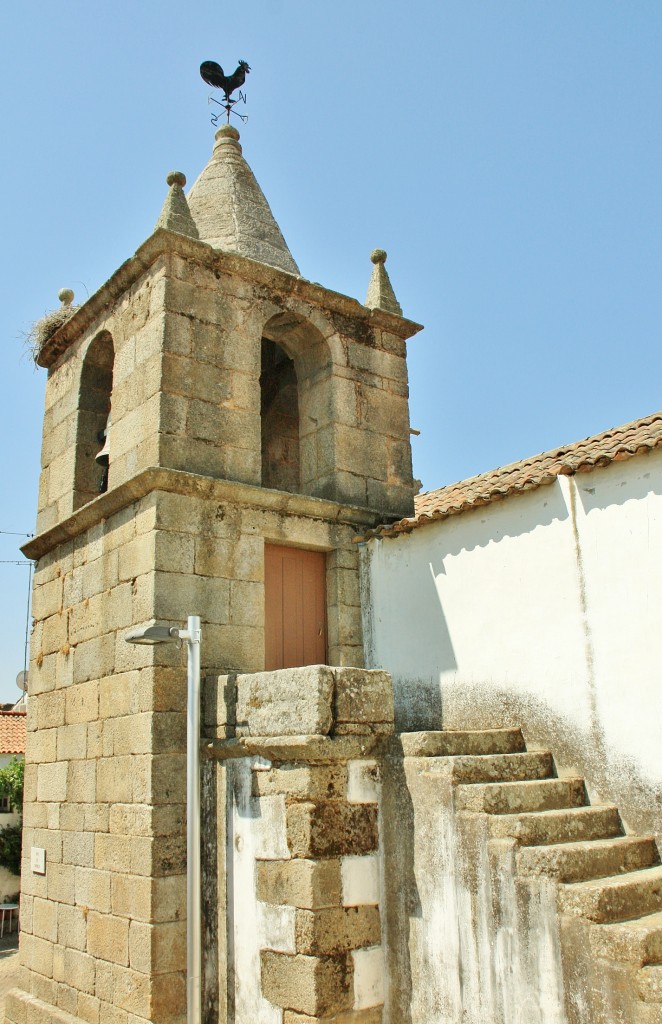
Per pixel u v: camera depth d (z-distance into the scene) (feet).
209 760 25.32
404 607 31.48
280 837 21.95
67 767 30.96
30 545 35.65
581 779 24.40
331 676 22.30
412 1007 20.72
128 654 28.22
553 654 26.12
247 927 22.56
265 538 31.04
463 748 24.34
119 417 32.19
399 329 37.32
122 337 33.06
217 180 39.19
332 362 34.78
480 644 28.48
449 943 20.25
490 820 20.34
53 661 33.45
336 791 21.94
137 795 26.22
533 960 18.47
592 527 25.70
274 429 39.83
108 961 26.48
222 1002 23.03
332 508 32.55
